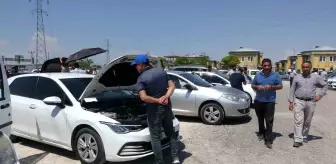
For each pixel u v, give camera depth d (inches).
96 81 205.3
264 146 249.4
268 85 246.1
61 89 216.4
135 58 205.3
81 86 223.9
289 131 304.7
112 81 218.7
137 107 227.1
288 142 263.1
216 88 341.7
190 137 274.2
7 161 116.0
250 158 219.8
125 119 197.3
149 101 181.2
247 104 337.4
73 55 379.9
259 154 229.0
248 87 457.4
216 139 268.5
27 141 253.4
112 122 188.9
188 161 211.3
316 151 238.2
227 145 250.7
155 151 187.0
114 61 199.9
